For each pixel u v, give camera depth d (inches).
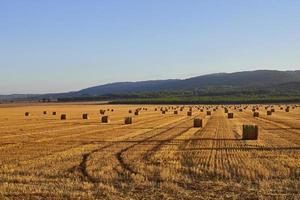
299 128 2076.8
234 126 2237.9
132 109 5182.1
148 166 1007.0
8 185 818.8
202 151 1254.9
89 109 5280.5
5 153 1223.5
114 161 1079.6
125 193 764.6
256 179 879.1
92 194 755.4
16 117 3331.7
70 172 945.5
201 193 765.9
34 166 1013.2
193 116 3378.4
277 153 1210.0
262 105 6466.5
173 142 1487.5
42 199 721.0
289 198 724.7
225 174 920.3
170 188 800.9
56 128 2146.9
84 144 1437.0
